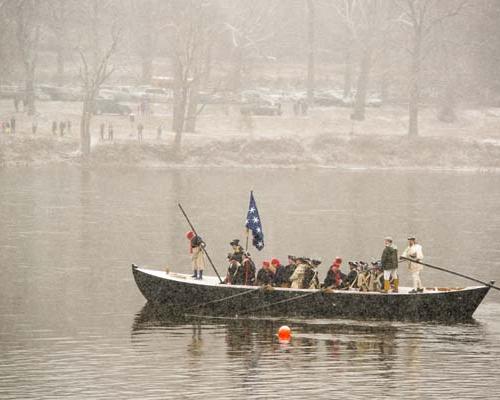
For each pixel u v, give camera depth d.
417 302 94.56
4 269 121.25
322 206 193.25
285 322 94.12
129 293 107.31
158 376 76.75
